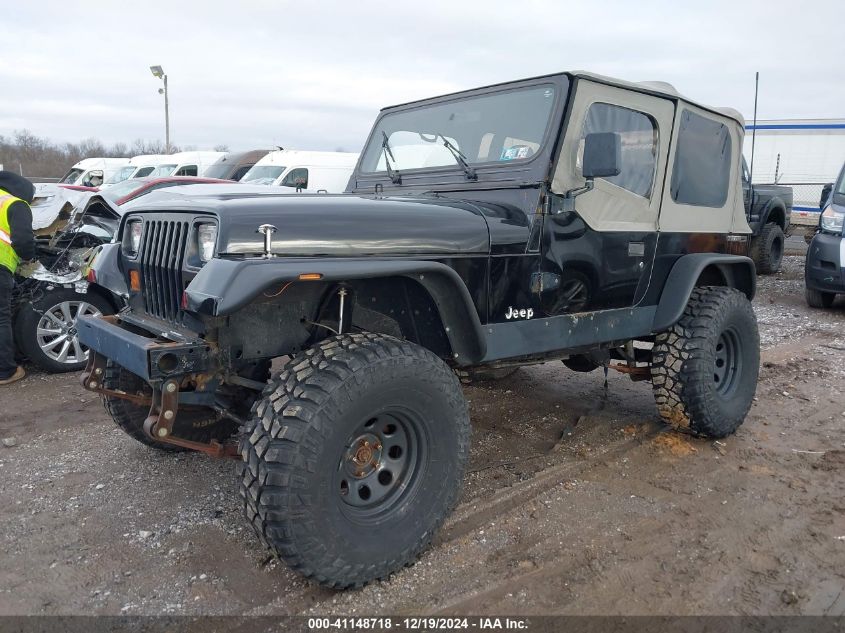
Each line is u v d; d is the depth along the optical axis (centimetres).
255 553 273
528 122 321
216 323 243
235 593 247
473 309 271
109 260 304
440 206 288
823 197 856
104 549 276
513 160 319
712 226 414
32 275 530
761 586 251
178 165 1694
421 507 258
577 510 310
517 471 354
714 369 384
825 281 791
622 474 350
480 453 380
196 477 344
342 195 318
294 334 264
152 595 246
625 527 295
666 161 368
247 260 223
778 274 1161
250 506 227
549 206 304
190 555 272
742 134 439
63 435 409
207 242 242
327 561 232
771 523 298
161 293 268
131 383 320
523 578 256
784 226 1195
